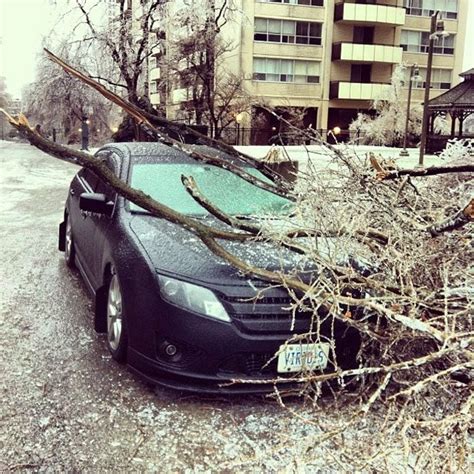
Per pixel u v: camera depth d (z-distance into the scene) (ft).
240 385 10.58
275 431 10.08
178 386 10.70
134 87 71.67
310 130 18.51
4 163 69.10
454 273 10.34
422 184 14.88
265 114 106.22
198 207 14.03
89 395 11.13
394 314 8.21
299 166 18.54
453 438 7.52
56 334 14.15
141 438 9.77
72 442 9.56
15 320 15.02
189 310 10.52
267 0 110.42
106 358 12.82
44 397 10.99
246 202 14.66
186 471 8.91
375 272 10.86
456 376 9.91
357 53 115.14
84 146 96.32
